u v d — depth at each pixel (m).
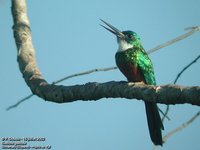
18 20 10.32
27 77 9.16
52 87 8.51
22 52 9.77
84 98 8.20
